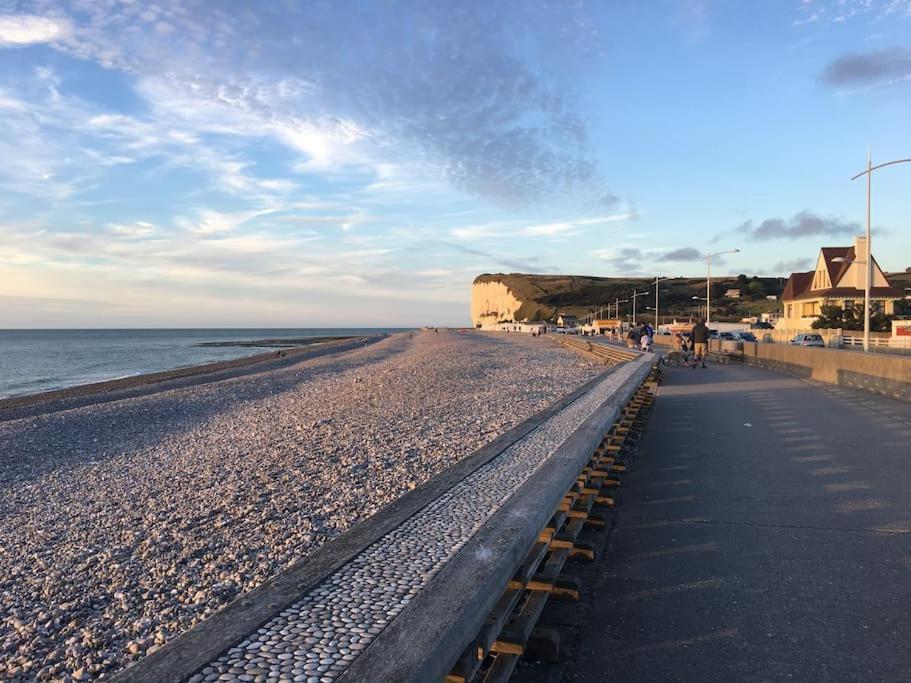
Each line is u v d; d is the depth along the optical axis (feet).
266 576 19.89
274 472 33.40
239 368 155.53
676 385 64.75
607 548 18.71
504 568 11.14
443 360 125.08
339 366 143.23
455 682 9.57
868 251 92.84
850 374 59.72
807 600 14.85
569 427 26.68
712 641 13.14
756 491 24.16
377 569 11.19
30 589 20.65
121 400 86.12
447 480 17.94
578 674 12.07
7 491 36.76
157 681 7.48
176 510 27.99
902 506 21.86
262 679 7.49
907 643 12.82
